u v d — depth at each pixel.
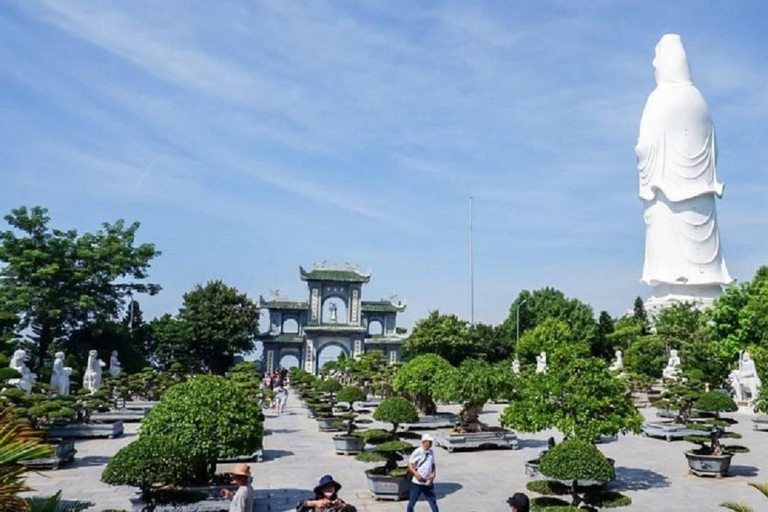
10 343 45.81
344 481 23.53
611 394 21.80
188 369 87.06
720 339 65.00
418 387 36.56
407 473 20.62
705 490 22.31
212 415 18.83
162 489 15.90
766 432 37.22
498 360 97.12
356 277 106.94
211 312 89.88
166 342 88.19
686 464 27.34
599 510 19.34
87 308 56.78
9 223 56.75
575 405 21.38
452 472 25.30
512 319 104.94
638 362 70.69
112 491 21.41
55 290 55.97
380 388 55.47
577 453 15.94
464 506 19.91
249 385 45.47
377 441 22.44
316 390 44.88
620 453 30.34
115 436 34.53
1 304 53.88
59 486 22.17
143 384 50.88
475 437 30.55
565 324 86.19
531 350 83.25
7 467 9.63
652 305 91.56
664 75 93.75
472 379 30.72
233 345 89.38
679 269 89.25
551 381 21.92
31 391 33.97
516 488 22.42
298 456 29.14
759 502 20.52
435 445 32.16
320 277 105.38
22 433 10.64
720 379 59.19
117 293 62.00
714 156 90.88
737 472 25.36
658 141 91.06
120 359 61.69
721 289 89.62
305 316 107.94
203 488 18.22
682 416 37.62
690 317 72.44
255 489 22.20
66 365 53.50
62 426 33.88
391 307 111.56
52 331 58.56
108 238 60.94
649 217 93.12
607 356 92.94
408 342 89.81
